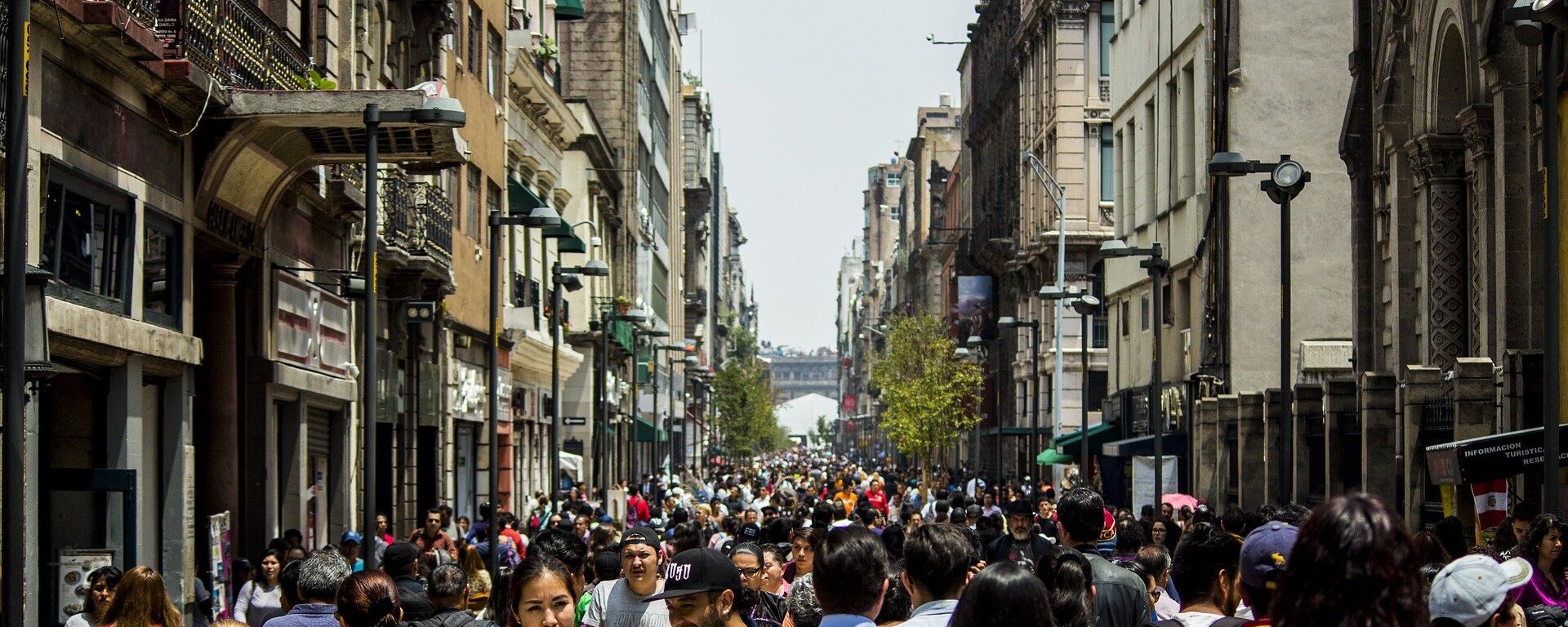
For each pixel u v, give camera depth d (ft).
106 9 58.49
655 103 314.96
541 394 184.55
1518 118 84.38
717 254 545.44
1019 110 258.78
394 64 115.14
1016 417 263.29
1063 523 40.27
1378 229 108.88
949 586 27.48
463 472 141.38
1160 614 40.63
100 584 45.98
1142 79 172.14
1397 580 15.96
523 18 168.35
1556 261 50.75
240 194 79.51
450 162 83.92
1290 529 21.74
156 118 69.36
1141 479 124.36
